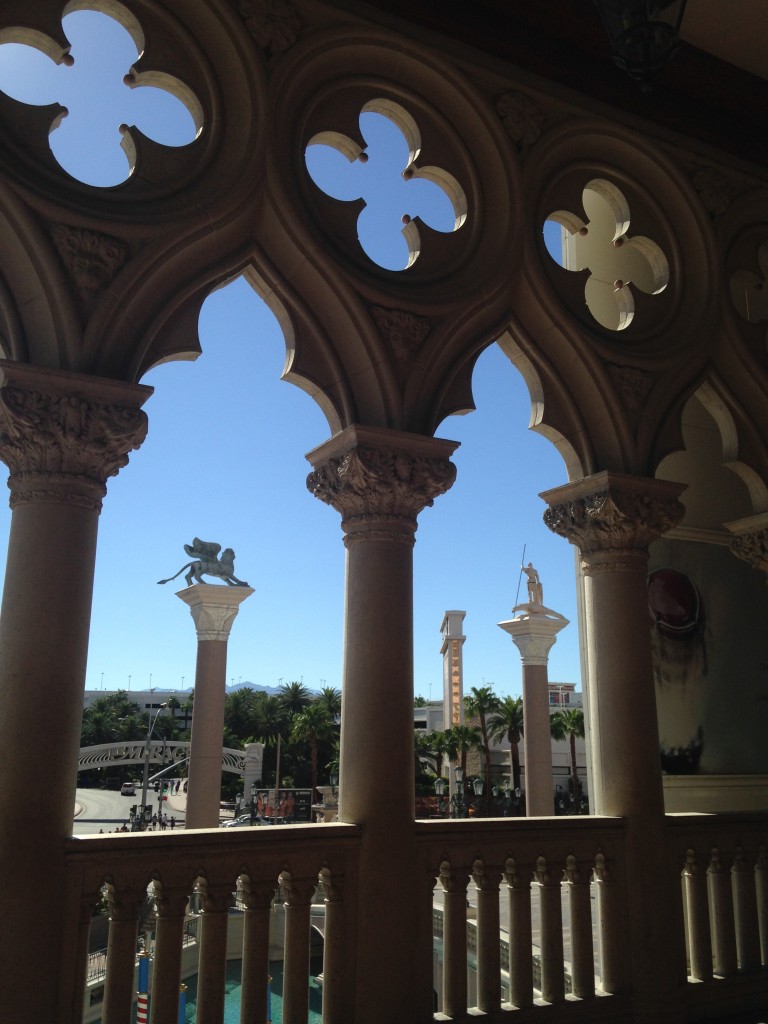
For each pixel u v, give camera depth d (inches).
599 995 204.7
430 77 235.1
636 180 268.2
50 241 176.6
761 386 266.5
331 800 847.1
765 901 237.3
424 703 2677.2
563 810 1325.0
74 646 161.8
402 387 212.1
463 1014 184.9
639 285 311.4
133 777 2623.0
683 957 215.5
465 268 231.1
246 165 201.8
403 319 215.3
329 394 210.7
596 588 235.3
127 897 156.2
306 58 215.9
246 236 204.8
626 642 227.9
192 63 204.8
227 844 167.0
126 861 157.5
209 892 164.4
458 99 237.5
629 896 213.0
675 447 249.8
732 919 227.6
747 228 283.6
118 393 174.2
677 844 223.8
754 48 263.3
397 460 202.4
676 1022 205.2
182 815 1603.1
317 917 465.1
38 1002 143.9
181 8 204.7
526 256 237.3
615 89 263.6
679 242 271.3
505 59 249.3
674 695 275.0
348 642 198.1
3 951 143.9
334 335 213.8
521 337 238.7
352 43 223.3
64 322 175.2
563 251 327.3
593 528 234.7
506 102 244.1
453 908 190.2
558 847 206.1
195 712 475.2
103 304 178.9
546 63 253.4
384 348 210.7
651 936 209.6
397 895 181.0
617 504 231.1
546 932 201.2
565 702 2755.9
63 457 167.8
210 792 463.8
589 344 240.5
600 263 311.4
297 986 169.9
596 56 260.2
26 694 155.3
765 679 296.5
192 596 487.8
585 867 209.2
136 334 185.0
